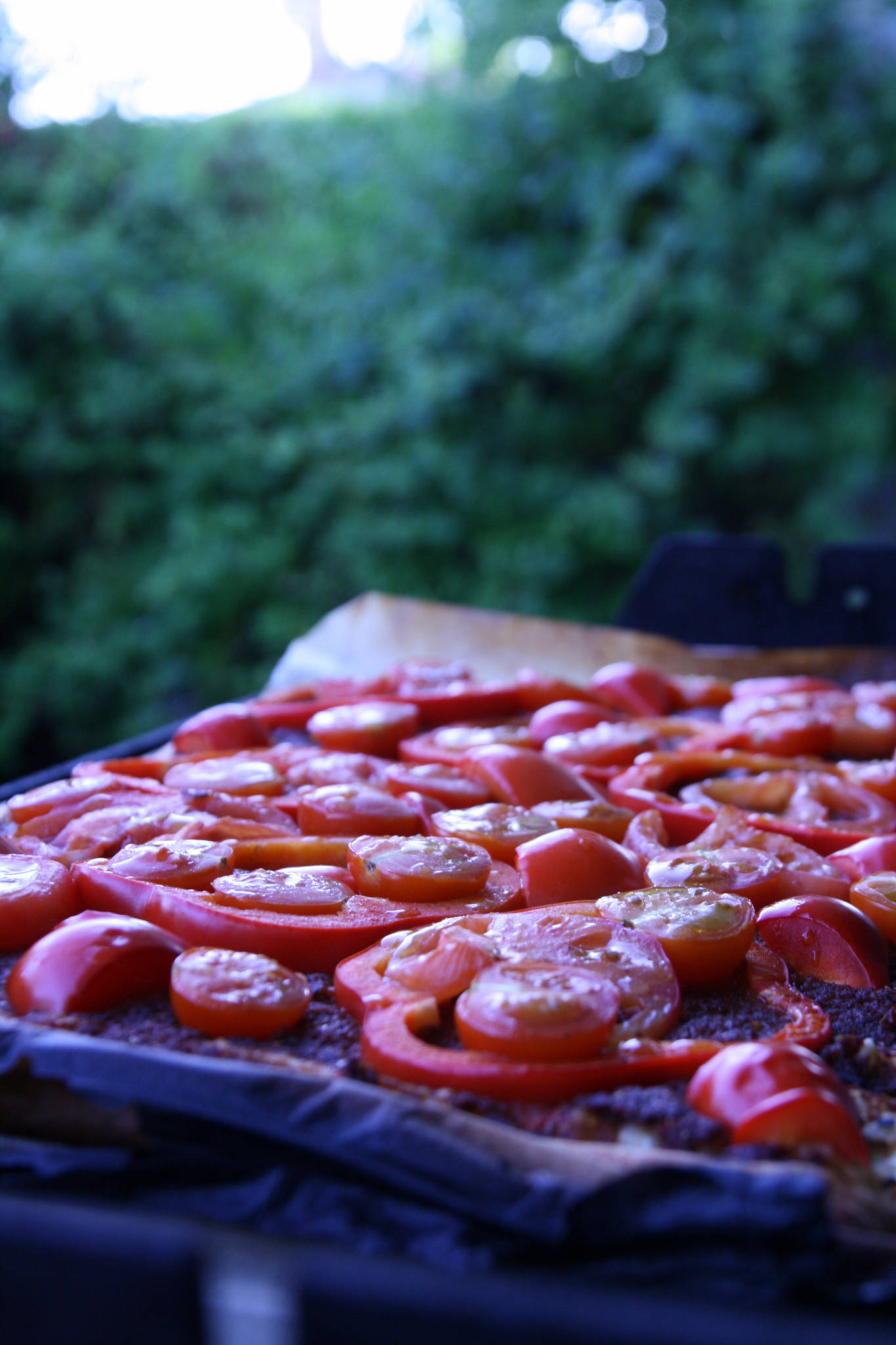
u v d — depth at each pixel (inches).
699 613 108.7
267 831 51.2
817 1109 30.8
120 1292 22.2
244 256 173.2
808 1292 25.0
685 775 64.4
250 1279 22.1
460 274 166.1
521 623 94.2
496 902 44.2
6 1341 22.6
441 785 57.1
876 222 156.3
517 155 165.3
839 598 106.0
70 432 169.0
